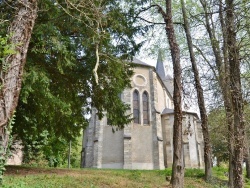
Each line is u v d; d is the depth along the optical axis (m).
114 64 10.19
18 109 10.70
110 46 10.23
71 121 12.16
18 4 4.89
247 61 6.89
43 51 8.48
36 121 11.67
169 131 28.48
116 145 24.64
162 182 10.51
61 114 10.83
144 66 28.11
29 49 8.95
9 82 4.23
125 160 23.59
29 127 11.81
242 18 6.37
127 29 10.82
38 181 7.77
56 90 11.10
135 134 25.33
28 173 9.95
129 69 12.30
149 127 26.25
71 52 9.29
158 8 10.42
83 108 12.34
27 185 6.78
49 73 10.03
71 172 11.57
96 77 5.84
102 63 10.48
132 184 9.16
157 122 26.50
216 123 9.44
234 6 6.41
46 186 7.04
